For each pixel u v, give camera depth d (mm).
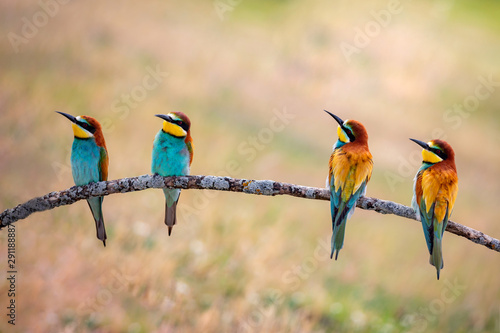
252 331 12164
